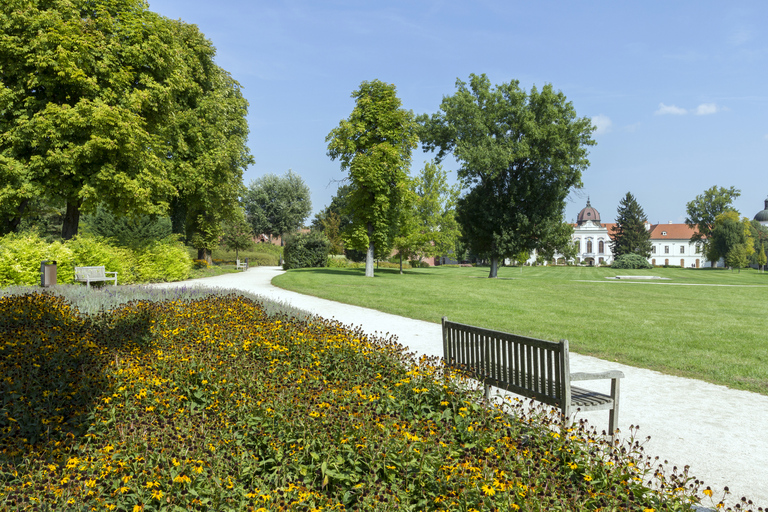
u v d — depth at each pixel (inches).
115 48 760.3
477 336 220.2
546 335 426.6
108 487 119.5
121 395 184.9
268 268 1929.1
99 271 658.2
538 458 132.5
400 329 436.1
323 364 233.9
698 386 273.7
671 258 4798.2
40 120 673.0
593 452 136.0
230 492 117.3
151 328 307.4
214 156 1091.3
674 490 116.5
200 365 212.8
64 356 230.1
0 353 238.2
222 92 1239.5
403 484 123.1
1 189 675.4
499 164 1330.0
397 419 156.3
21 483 121.4
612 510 108.3
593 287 1127.6
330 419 146.9
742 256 2812.5
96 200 721.6
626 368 315.3
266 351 253.0
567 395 168.7
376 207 1211.9
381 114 1210.0
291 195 2837.1
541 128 1366.9
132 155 754.8
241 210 1438.2
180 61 903.7
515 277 1674.5
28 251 606.2
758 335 454.0
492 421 158.6
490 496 110.3
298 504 109.2
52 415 167.5
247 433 154.2
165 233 1212.5
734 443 190.1
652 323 524.7
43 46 682.2
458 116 1416.1
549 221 1433.3
